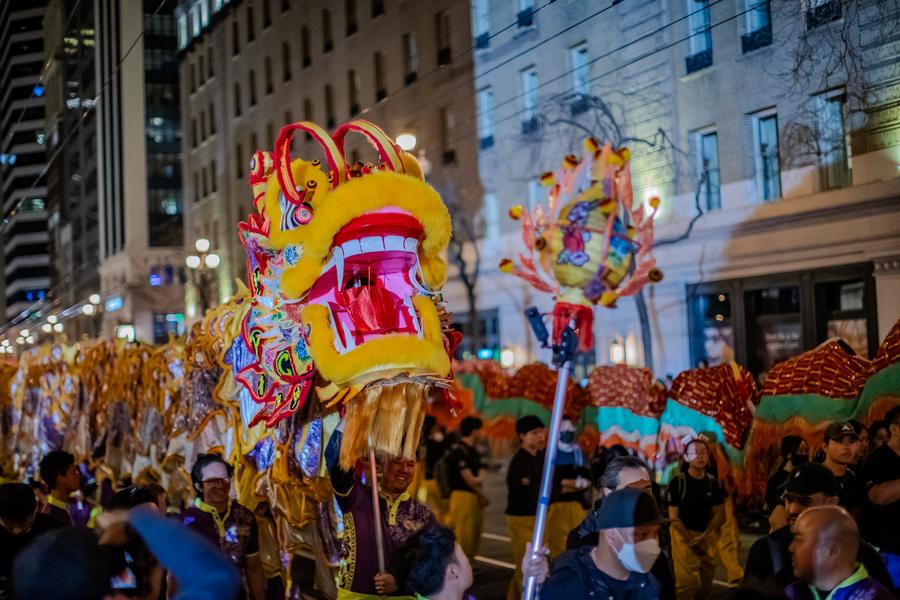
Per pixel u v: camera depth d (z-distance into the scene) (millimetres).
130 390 11477
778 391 10234
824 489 4539
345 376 5164
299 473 6953
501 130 24266
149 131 56219
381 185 5176
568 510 8352
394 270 5391
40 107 88312
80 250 67688
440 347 5328
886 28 14547
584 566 3996
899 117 14625
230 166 42219
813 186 16375
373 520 5562
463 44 25781
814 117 15938
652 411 12461
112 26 56094
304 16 34719
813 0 15609
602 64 20125
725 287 18516
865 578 3678
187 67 47406
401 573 3773
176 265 48844
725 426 11070
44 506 7758
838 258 16344
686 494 8133
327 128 33375
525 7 22828
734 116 17406
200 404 8562
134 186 55500
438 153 27078
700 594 8359
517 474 8398
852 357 9766
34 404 16016
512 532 8391
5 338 55219
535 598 4000
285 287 5414
